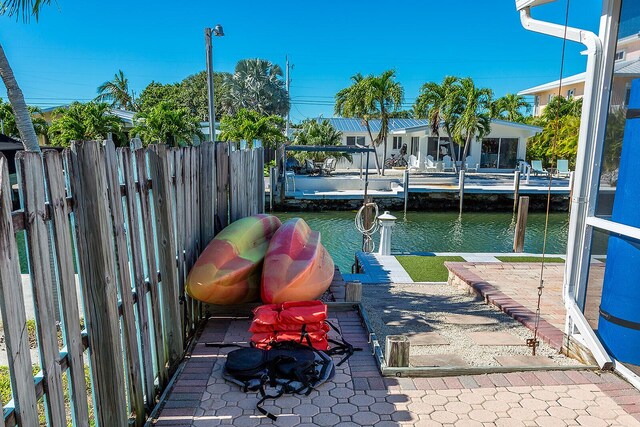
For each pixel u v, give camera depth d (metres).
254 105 35.38
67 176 2.05
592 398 3.03
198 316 4.35
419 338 4.50
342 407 2.89
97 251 2.21
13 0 4.35
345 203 18.70
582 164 3.50
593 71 3.34
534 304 5.39
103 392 2.27
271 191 17.59
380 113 24.64
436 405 2.93
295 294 4.20
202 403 2.92
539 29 3.76
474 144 27.38
